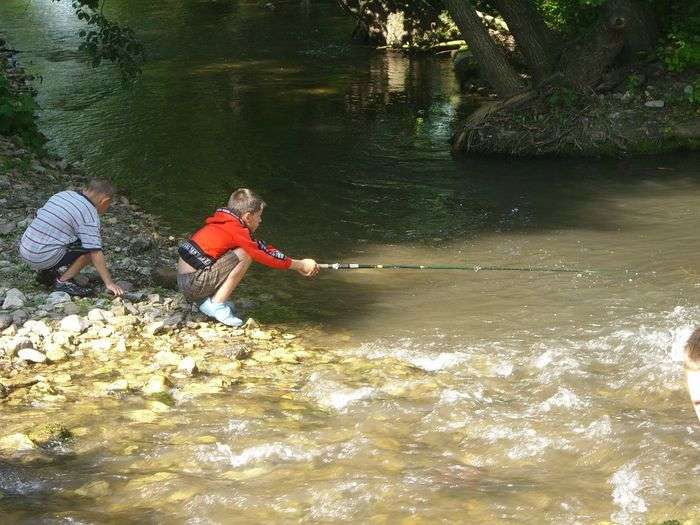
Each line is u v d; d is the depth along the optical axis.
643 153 12.58
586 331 8.39
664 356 7.94
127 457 6.98
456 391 7.59
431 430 7.25
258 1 26.42
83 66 18.23
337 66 18.27
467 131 12.81
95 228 8.71
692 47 13.04
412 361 8.11
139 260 9.56
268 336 8.48
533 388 7.68
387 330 8.57
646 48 13.39
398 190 11.56
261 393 7.66
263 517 6.52
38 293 8.79
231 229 8.50
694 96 12.73
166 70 17.95
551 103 12.84
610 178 11.81
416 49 19.47
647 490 6.63
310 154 12.72
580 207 10.98
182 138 13.30
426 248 10.08
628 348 8.10
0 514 6.52
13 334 8.20
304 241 10.27
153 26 23.14
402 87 16.36
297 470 6.86
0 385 7.60
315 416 7.41
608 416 7.23
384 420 7.34
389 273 9.56
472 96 15.58
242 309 8.92
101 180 8.84
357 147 12.95
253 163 12.40
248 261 8.58
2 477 6.80
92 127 13.77
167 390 7.66
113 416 7.36
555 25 14.87
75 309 8.55
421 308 8.91
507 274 9.47
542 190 11.50
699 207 10.82
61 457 6.99
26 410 7.41
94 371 7.88
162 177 11.92
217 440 7.12
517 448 7.05
